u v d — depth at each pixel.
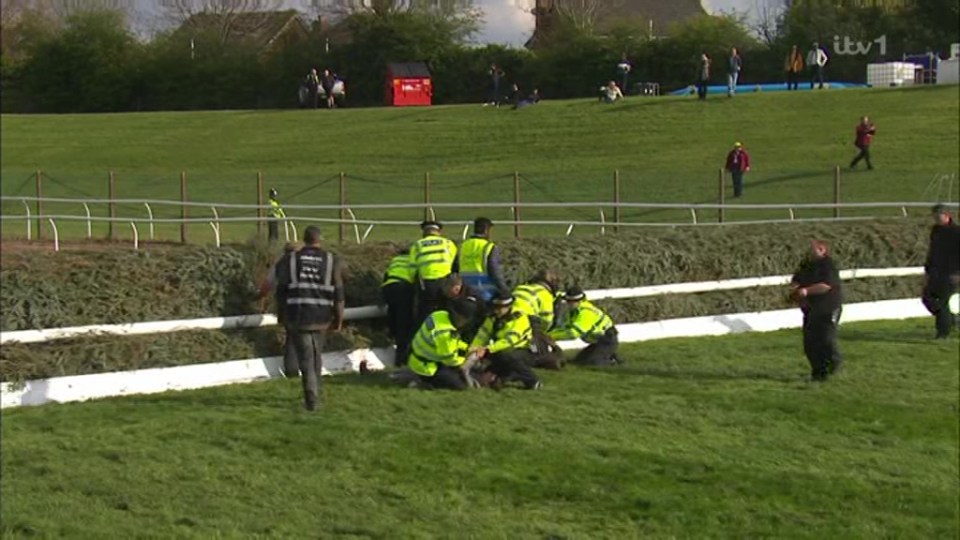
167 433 13.48
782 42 80.62
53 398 15.09
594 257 20.08
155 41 91.69
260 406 14.86
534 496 11.43
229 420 14.07
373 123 68.25
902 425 14.34
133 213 45.34
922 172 46.50
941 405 15.37
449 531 10.40
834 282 16.67
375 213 41.25
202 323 16.64
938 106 58.75
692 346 19.38
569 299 17.70
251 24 93.19
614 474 12.13
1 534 10.09
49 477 11.76
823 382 16.67
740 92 68.19
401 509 10.98
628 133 59.56
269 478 11.82
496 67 75.31
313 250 14.65
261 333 17.05
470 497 11.36
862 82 80.12
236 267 17.19
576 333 17.53
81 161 65.12
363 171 56.94
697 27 80.75
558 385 16.30
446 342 15.62
